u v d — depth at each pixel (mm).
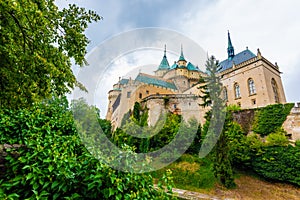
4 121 2471
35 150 1868
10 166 1854
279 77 26656
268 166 8680
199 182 6758
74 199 1518
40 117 2834
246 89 24094
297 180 7855
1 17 2283
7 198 1445
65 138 2369
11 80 2746
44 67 2883
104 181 1558
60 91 3680
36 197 1462
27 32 2523
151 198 1711
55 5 3797
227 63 31000
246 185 7879
